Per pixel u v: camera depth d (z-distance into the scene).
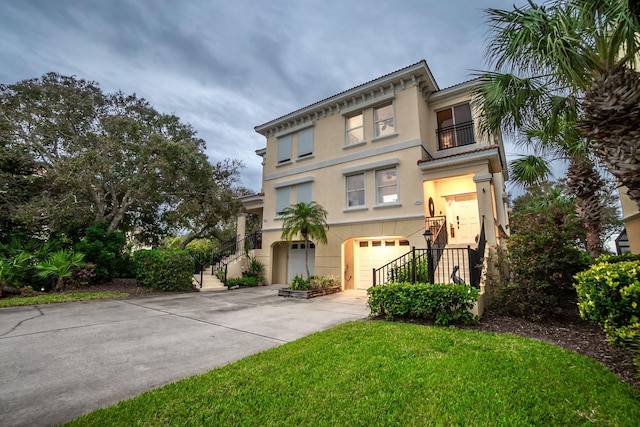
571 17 4.68
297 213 11.53
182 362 4.28
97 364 4.19
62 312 7.81
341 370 3.80
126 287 12.27
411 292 6.67
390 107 13.06
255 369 3.87
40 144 13.80
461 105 12.66
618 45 4.20
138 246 21.22
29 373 3.86
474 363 3.93
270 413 2.83
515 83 5.99
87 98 14.78
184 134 17.44
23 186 13.78
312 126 15.38
